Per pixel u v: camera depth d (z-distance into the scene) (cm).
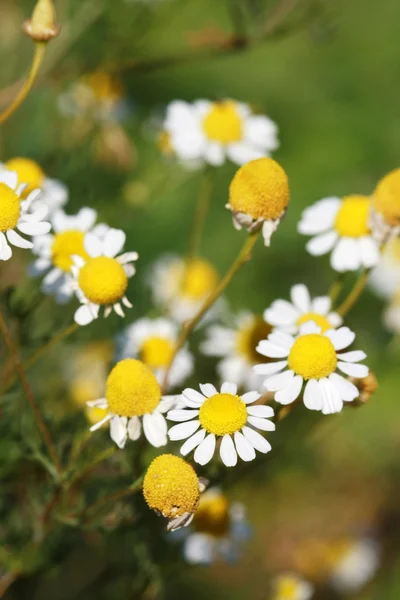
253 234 38
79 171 52
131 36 54
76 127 53
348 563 60
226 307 52
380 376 52
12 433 41
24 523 44
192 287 51
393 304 54
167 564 43
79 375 46
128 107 54
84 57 54
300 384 37
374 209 41
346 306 42
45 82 52
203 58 54
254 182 37
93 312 38
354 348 47
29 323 43
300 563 60
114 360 43
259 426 35
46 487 41
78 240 41
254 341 45
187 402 36
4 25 53
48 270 41
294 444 45
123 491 38
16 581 48
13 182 37
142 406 36
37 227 36
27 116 52
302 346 37
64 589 50
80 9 54
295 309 40
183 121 47
